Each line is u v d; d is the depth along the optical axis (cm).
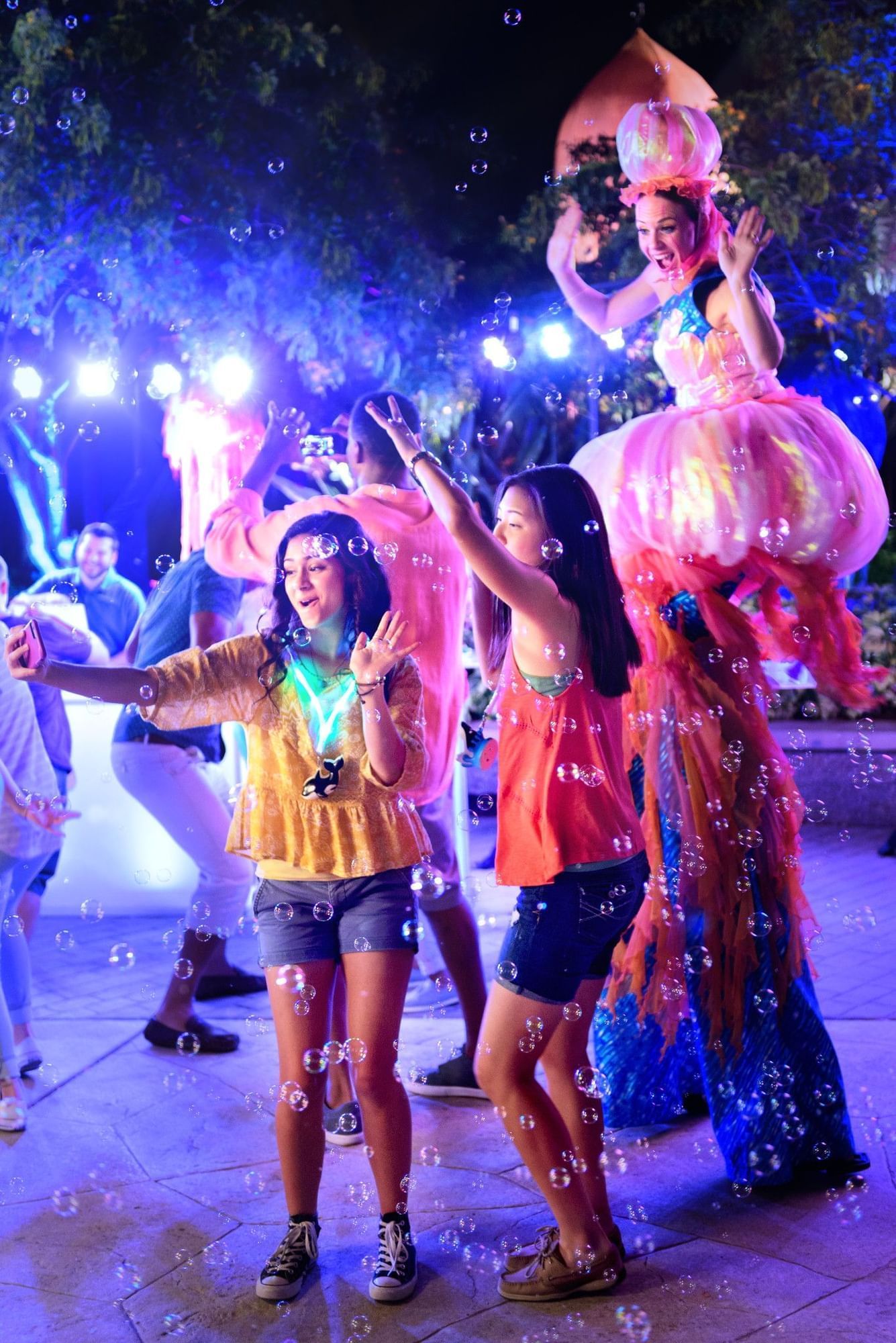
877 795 709
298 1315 228
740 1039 277
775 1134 273
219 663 244
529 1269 236
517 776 235
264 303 785
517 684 238
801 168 768
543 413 865
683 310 305
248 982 421
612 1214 265
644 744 289
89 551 461
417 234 863
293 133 803
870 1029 367
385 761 234
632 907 237
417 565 315
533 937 230
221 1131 310
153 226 736
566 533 239
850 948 458
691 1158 292
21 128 719
